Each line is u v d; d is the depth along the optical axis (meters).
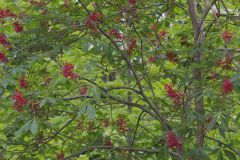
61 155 5.98
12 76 4.70
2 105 5.38
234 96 5.42
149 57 6.06
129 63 5.47
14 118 5.41
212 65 5.08
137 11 5.71
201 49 5.34
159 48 6.05
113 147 5.76
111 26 5.28
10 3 5.80
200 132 5.36
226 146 5.25
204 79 5.13
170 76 6.05
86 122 6.15
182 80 5.24
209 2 5.78
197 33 5.66
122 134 6.37
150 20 5.95
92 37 5.11
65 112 6.00
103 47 5.06
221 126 4.45
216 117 4.50
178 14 6.60
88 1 5.43
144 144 6.33
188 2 5.77
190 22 6.67
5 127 6.20
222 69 5.05
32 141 5.94
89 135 6.23
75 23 5.05
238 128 6.28
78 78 4.66
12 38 5.17
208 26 5.81
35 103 4.83
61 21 5.04
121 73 6.22
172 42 6.34
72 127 6.27
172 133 5.22
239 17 5.57
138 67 6.05
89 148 5.85
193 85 5.27
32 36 5.16
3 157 6.24
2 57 4.87
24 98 4.73
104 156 6.02
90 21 4.93
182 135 5.33
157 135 6.44
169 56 5.98
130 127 6.40
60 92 5.41
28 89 5.00
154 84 6.75
